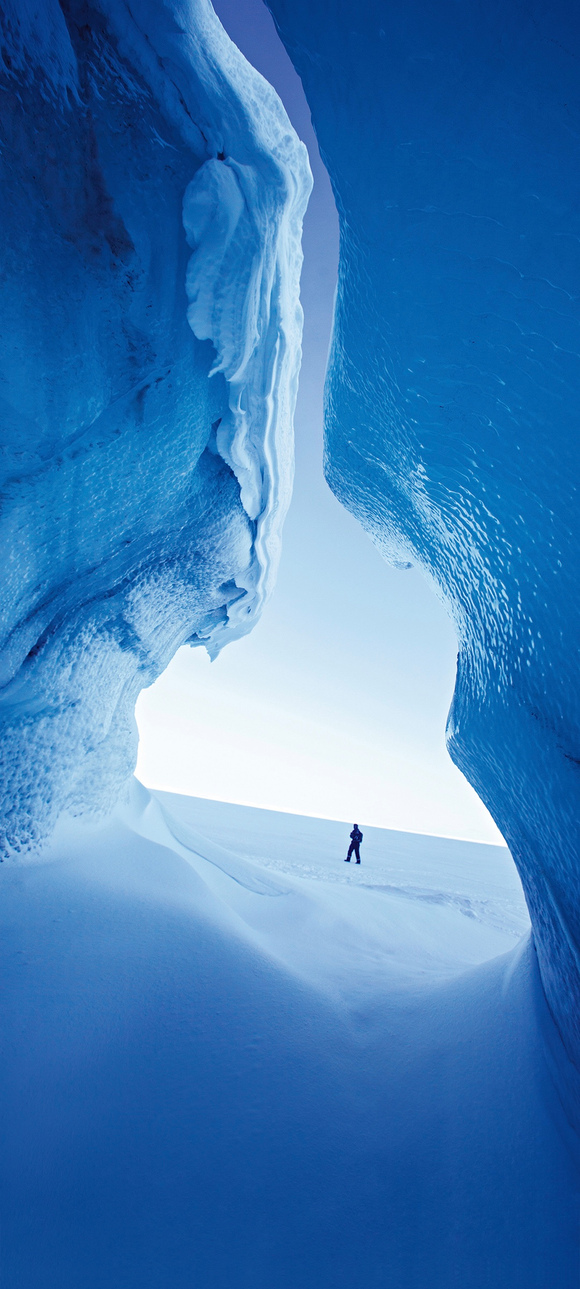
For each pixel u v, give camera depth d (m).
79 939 2.34
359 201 1.53
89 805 3.37
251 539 3.75
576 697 1.42
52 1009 1.95
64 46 1.96
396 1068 2.05
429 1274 1.34
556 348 1.21
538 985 2.02
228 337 2.60
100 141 2.10
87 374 2.26
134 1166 1.53
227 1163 1.57
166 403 2.63
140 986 2.14
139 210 2.21
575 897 1.54
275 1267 1.34
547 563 1.48
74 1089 1.71
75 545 2.72
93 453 2.50
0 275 1.96
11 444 2.18
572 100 0.96
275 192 2.67
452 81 1.12
